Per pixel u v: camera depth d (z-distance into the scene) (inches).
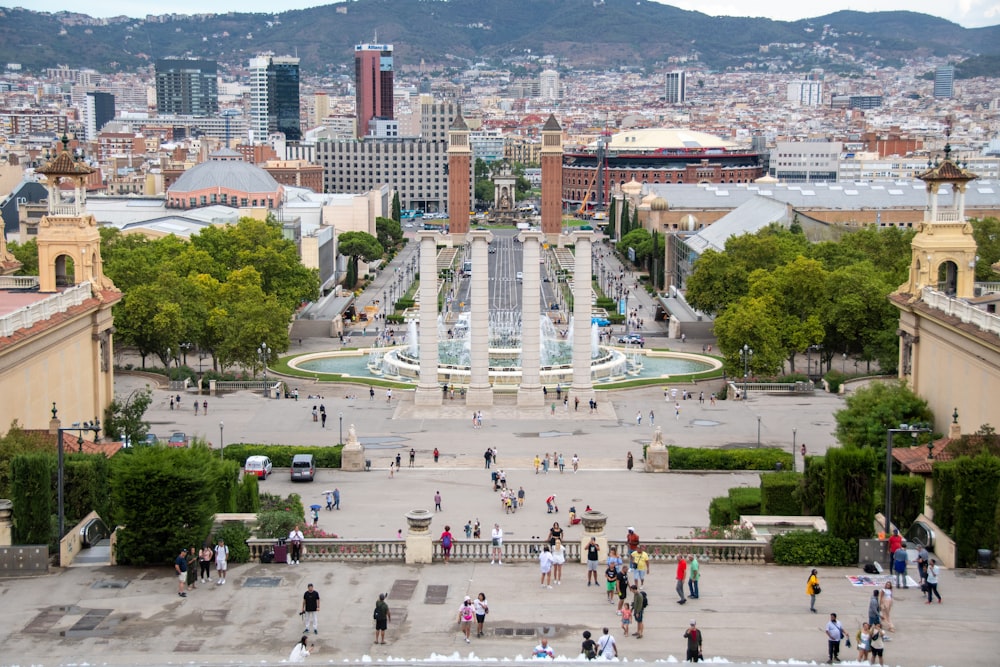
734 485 5856.3
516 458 6540.4
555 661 2561.5
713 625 3319.4
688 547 3895.2
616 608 3462.1
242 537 3929.6
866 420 5698.8
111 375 6486.2
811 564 3838.6
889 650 3110.2
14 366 5123.0
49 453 4456.2
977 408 5260.8
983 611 3398.1
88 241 6309.1
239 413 7628.0
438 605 3499.0
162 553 3801.7
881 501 4471.0
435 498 5329.7
